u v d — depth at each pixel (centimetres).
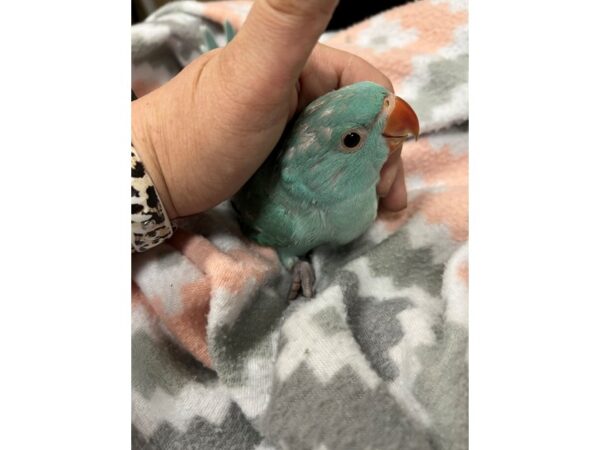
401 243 23
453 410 16
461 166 26
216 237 21
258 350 20
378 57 28
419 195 25
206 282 19
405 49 28
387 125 19
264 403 19
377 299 21
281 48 15
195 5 30
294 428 17
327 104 19
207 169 17
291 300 22
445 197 24
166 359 20
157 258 20
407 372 18
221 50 17
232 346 20
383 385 18
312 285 22
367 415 17
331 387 17
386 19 29
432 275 22
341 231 22
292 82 16
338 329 19
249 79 15
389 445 16
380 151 19
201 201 19
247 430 19
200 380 20
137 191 17
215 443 19
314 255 23
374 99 19
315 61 21
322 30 14
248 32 15
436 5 27
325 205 20
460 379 17
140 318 20
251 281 20
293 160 19
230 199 22
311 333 19
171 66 30
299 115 20
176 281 20
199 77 17
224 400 19
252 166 18
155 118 17
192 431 19
